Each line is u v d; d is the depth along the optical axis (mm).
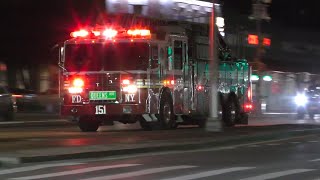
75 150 19062
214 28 27375
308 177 14430
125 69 26969
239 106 35094
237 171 15492
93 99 27312
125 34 27062
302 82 74062
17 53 49406
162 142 22172
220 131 27406
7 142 21734
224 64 33219
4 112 36875
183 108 29531
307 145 24531
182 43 29391
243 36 60688
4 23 48438
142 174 14859
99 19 39094
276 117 54844
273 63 69125
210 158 18922
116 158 18719
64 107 27828
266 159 18750
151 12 38688
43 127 34656
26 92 47562
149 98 26984
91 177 14312
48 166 16484
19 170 15609
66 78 27781
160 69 27516
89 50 27406
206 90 31734
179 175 14672
